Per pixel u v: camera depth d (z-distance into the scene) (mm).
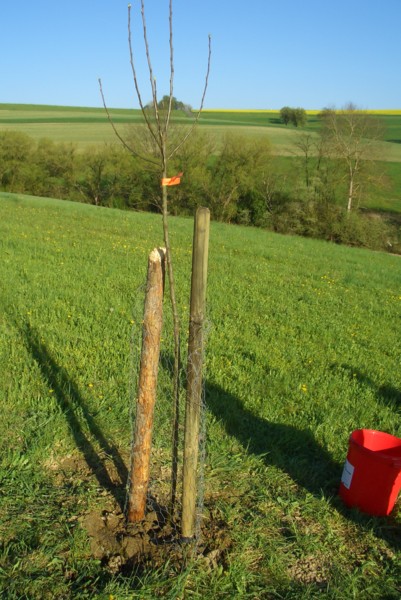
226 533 4074
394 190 46844
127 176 45094
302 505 4508
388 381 7355
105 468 4746
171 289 3713
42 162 47969
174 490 4109
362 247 38344
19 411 5520
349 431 5770
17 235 17125
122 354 7082
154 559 3762
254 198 42625
